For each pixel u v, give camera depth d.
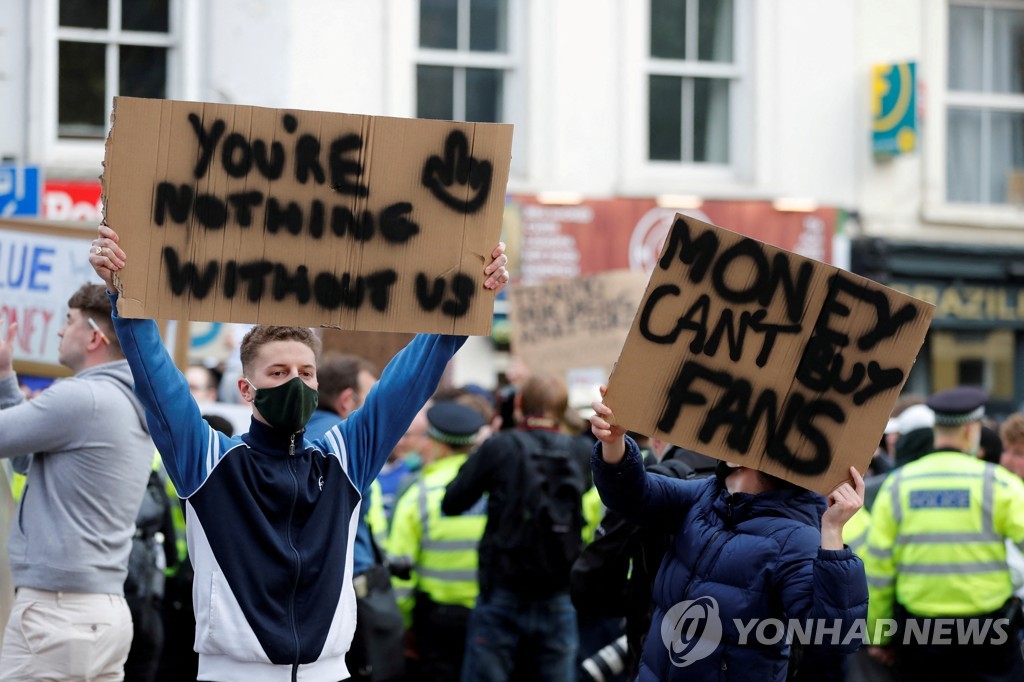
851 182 35.00
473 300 8.97
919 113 34.81
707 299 9.48
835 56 34.88
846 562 9.08
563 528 15.90
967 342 36.16
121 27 30.55
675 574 9.96
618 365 9.52
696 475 11.98
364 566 14.84
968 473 14.98
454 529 17.12
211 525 8.82
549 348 23.94
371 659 14.62
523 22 33.00
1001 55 36.75
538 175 32.97
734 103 34.62
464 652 17.05
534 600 15.95
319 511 9.10
